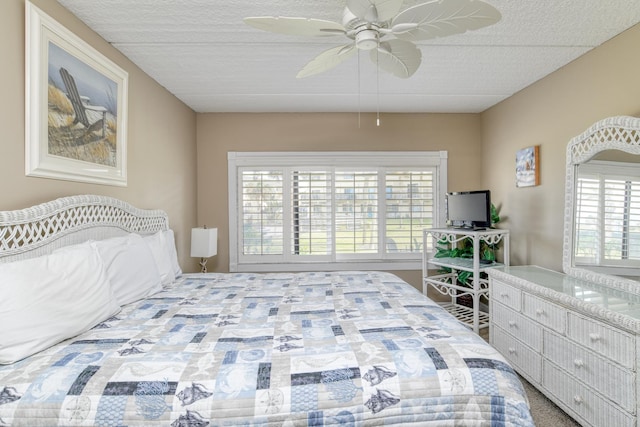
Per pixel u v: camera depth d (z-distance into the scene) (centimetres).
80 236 189
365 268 399
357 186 400
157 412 104
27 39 160
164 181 313
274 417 105
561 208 273
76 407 104
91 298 155
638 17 199
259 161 394
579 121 253
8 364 119
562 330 195
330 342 137
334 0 182
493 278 269
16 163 157
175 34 219
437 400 111
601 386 169
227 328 154
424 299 198
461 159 404
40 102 166
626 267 202
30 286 132
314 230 399
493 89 324
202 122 393
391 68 199
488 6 135
